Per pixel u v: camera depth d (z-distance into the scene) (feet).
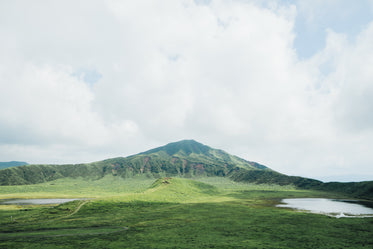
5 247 192.85
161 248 189.37
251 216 342.23
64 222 309.22
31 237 229.86
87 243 205.36
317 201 549.95
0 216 367.86
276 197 635.25
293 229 259.39
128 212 388.57
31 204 555.69
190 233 242.99
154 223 296.92
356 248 190.19
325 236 229.45
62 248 190.19
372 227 269.44
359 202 533.96
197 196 654.53
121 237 227.40
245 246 195.21
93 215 362.94
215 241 211.41
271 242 208.23
